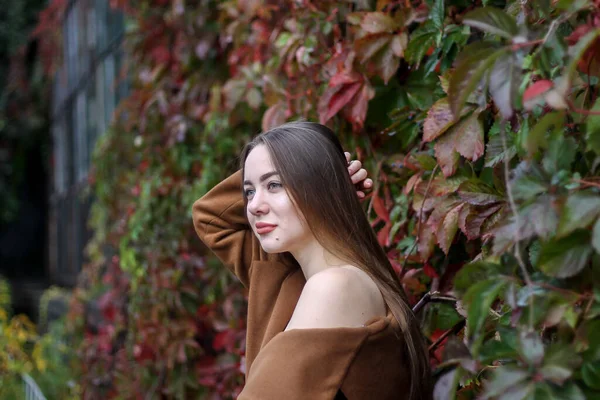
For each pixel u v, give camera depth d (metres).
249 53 2.83
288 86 2.41
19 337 4.97
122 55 6.43
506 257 1.09
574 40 1.09
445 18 1.80
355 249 1.51
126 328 3.98
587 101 1.21
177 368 3.39
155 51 3.79
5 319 5.03
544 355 1.01
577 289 1.06
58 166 10.15
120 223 3.92
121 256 3.79
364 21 1.89
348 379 1.39
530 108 1.03
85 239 8.32
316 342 1.36
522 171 1.12
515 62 1.06
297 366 1.34
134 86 4.19
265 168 1.52
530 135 1.02
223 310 3.18
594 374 1.02
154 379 3.52
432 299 1.71
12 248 11.62
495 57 1.06
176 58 3.58
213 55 3.46
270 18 2.65
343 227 1.51
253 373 1.37
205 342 3.46
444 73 1.69
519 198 1.06
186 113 3.56
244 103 2.89
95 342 4.17
